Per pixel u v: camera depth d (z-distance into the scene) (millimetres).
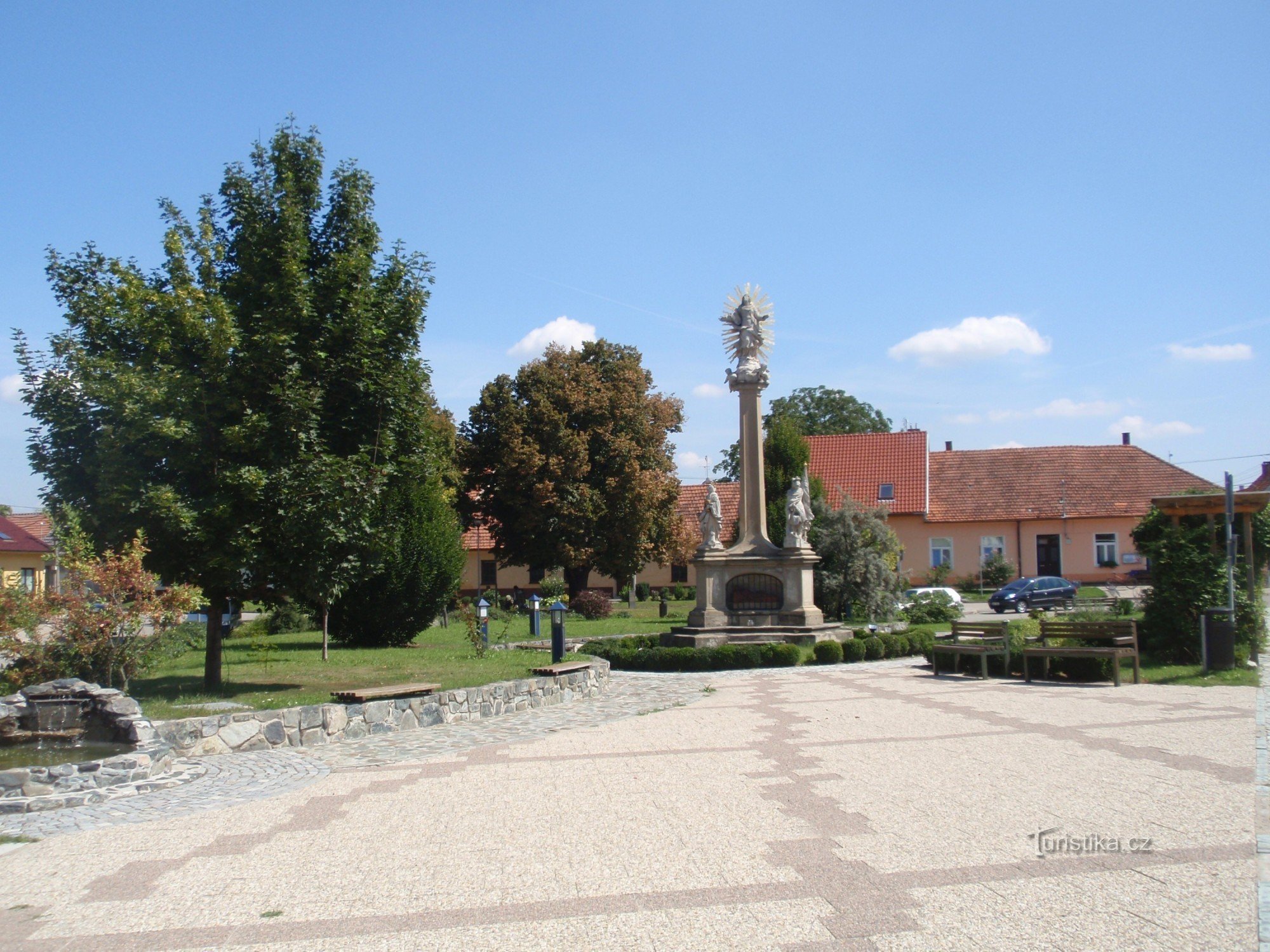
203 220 15312
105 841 7949
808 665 21156
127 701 10812
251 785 9914
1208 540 17375
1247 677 14977
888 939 5352
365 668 17594
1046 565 49625
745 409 25562
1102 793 8242
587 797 8859
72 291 14820
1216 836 6930
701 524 25656
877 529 33062
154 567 14219
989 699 14352
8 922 6117
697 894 6195
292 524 13922
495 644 26578
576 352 45094
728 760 10312
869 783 8961
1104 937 5262
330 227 15938
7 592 12047
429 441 16594
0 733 10805
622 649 22359
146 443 13742
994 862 6566
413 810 8609
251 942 5676
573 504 41469
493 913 6000
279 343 14117
